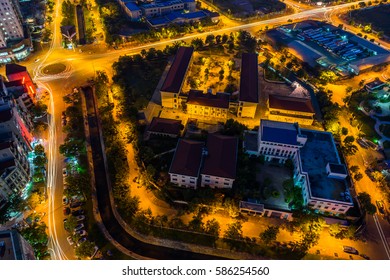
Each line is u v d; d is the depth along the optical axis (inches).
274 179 5831.7
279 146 5841.5
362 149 6604.3
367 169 6141.7
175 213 5290.4
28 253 4185.5
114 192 5551.2
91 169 6156.5
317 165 5477.4
